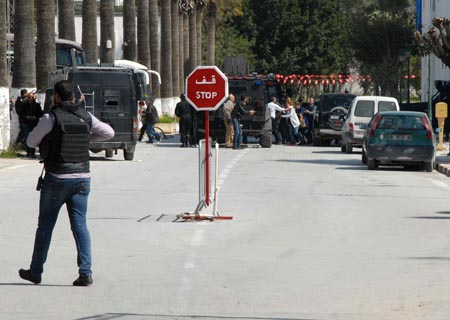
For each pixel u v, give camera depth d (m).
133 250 26.69
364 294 20.56
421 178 53.59
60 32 90.56
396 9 137.88
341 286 21.47
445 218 34.25
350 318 18.25
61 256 25.41
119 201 39.09
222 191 43.44
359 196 42.12
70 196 21.45
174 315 18.50
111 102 65.06
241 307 19.25
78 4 162.75
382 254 26.05
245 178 50.91
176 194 42.03
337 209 36.81
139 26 131.38
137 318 18.25
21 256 25.41
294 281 22.06
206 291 20.89
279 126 93.12
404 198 41.56
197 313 18.69
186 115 85.75
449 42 72.44
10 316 18.39
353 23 139.25
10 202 38.41
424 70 143.75
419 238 29.19
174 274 22.94
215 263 24.52
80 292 20.80
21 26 74.06
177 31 155.38
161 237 29.19
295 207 37.34
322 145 91.44
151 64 139.75
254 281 22.05
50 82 68.94
